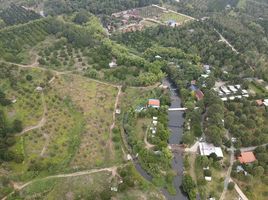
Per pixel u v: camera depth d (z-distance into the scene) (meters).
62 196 195.25
